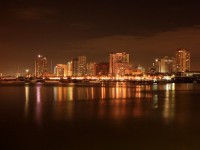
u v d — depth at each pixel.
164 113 86.56
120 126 65.81
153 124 68.38
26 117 77.81
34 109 94.81
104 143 52.06
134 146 50.59
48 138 54.78
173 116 80.69
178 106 105.25
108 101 123.62
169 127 65.00
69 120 73.31
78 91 197.12
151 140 54.03
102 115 81.69
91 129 62.50
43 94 166.62
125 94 167.88
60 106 103.69
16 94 166.75
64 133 58.81
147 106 104.81
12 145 50.56
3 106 103.81
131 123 69.50
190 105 108.56
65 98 138.38
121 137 55.97
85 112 87.69
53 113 85.38
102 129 62.62
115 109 95.69
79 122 70.50
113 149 49.06
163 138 55.38
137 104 111.50
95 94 166.88
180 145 51.25
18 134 57.78
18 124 67.88
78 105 107.31
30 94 166.25
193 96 153.75
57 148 49.25
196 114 84.62
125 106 104.75
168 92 189.88
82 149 48.91
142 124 68.38
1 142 52.22
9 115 81.50
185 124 68.69
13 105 107.12
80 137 55.69
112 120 73.56
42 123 69.00
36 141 52.81
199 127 65.00
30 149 48.59
